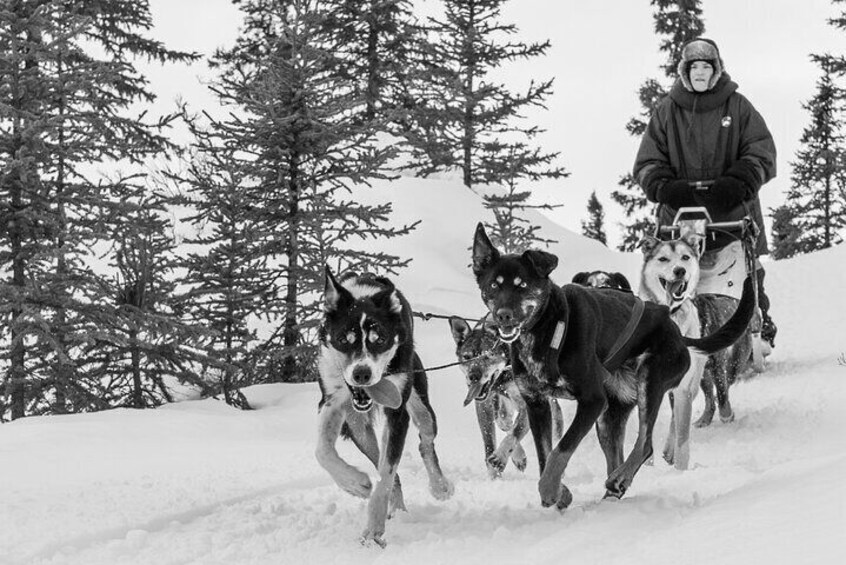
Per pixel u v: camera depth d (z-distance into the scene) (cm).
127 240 1309
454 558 453
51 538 524
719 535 404
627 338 580
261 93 1378
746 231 916
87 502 618
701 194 933
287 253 1416
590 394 544
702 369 796
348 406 561
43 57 1188
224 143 1414
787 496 448
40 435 912
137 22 1808
